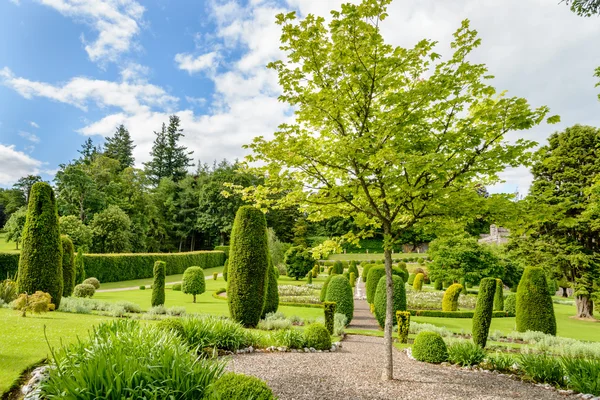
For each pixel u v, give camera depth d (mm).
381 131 5594
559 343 10438
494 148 5266
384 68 5305
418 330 12023
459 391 5473
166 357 3539
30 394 3789
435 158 4738
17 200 50344
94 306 12750
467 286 32969
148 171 57531
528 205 5488
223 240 50125
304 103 5746
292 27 5098
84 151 54656
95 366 3236
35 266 10914
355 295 25484
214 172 55188
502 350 9633
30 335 6250
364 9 4914
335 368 6301
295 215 55875
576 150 18875
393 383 5637
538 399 5320
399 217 6961
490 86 5453
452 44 5398
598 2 5730
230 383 3080
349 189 5914
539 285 12047
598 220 17016
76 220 29344
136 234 39406
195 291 17203
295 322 12438
